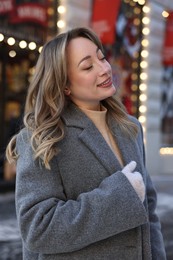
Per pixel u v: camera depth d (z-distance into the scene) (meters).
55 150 1.53
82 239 1.44
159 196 8.32
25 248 1.63
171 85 11.55
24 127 1.67
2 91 7.94
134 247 1.57
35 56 8.12
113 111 1.82
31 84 1.68
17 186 1.54
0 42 7.66
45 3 7.93
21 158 1.57
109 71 1.67
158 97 11.04
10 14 7.36
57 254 1.52
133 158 1.72
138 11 10.41
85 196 1.46
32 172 1.52
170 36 10.84
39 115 1.59
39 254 1.56
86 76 1.64
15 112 8.06
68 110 1.69
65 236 1.43
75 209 1.46
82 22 8.60
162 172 11.21
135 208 1.46
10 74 8.03
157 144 11.00
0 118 7.94
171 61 10.90
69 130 1.61
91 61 1.65
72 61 1.64
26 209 1.48
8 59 7.99
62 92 1.62
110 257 1.54
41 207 1.46
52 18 8.13
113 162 1.60
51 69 1.62
